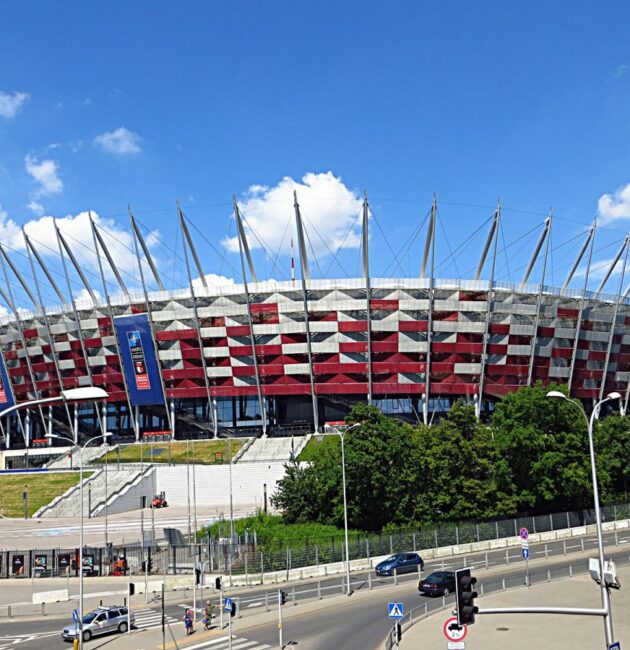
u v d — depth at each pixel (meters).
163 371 110.38
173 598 42.12
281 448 96.62
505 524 57.09
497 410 66.19
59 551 51.94
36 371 118.75
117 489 82.88
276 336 106.38
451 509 58.47
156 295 109.06
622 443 74.19
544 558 48.25
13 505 83.56
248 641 29.64
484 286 104.62
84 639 32.09
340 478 55.00
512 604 33.47
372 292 104.56
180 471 87.75
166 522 70.12
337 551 48.50
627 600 33.88
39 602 41.28
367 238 102.25
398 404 113.12
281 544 49.16
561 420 63.19
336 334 105.62
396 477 55.91
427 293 104.44
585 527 61.00
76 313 111.88
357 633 29.95
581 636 27.75
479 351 105.94
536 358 108.38
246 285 104.38
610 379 115.81
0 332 120.62
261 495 83.31
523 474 62.69
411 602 36.47
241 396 118.06
